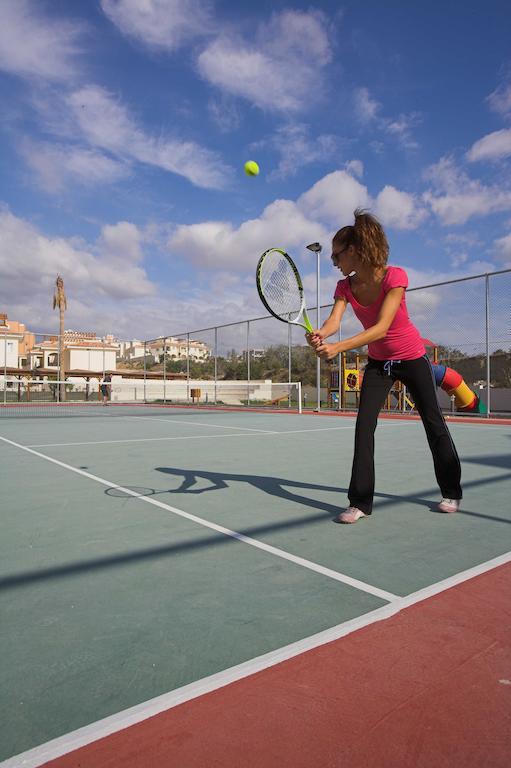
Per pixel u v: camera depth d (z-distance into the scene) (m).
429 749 1.21
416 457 5.95
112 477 4.74
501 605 1.97
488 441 7.61
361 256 3.00
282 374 19.88
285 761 1.17
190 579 2.25
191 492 4.06
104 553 2.60
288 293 3.76
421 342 3.34
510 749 1.21
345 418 14.26
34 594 2.10
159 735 1.25
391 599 2.02
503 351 14.09
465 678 1.49
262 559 2.50
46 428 10.68
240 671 1.51
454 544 2.73
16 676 1.50
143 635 1.74
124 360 50.09
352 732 1.26
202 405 22.48
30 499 3.83
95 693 1.41
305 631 1.76
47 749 1.20
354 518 3.15
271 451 6.63
